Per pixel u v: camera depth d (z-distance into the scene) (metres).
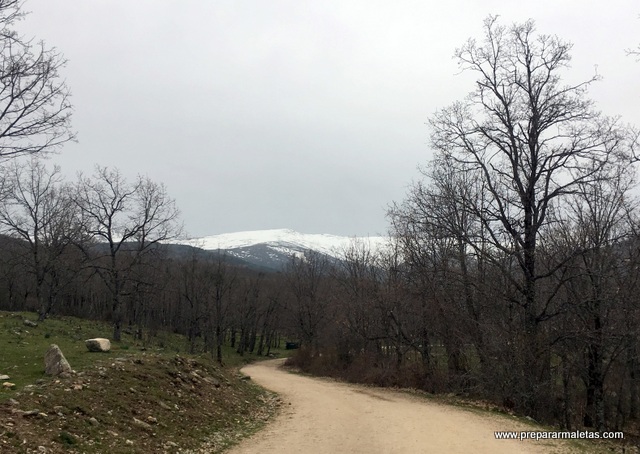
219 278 49.31
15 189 38.94
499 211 23.36
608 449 14.18
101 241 39.06
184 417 14.52
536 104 22.73
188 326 57.53
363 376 33.84
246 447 12.89
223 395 19.44
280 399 23.89
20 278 54.69
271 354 78.62
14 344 18.95
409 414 18.39
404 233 33.34
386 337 34.47
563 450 12.45
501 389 21.94
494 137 23.52
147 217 36.81
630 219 23.55
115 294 34.25
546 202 22.62
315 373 44.16
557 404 23.95
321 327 56.31
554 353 23.78
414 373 29.70
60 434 9.89
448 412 18.97
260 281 77.81
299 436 14.33
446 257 28.70
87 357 17.50
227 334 82.56
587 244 23.55
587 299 21.53
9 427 9.31
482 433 14.23
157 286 42.06
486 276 26.59
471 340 25.55
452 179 28.66
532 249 22.64
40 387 12.31
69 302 60.47
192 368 20.45
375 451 12.06
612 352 23.39
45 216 39.69
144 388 15.14
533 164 22.73
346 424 16.31
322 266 62.69
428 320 29.44
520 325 23.09
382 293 35.38
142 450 10.88
